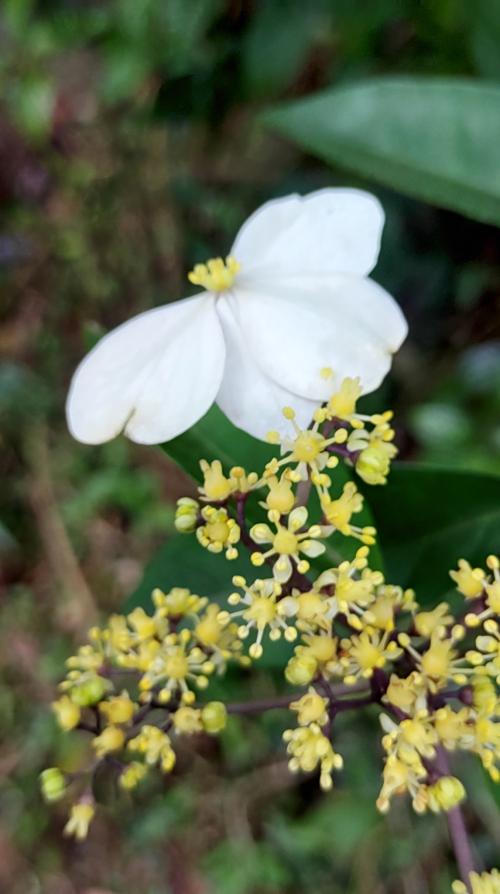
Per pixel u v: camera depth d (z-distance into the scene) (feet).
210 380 0.42
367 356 0.42
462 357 0.76
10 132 0.94
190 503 0.41
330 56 0.74
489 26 0.60
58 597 0.92
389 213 0.74
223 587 0.48
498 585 0.41
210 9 0.73
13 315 0.96
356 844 0.78
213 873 0.84
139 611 0.43
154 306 0.90
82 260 0.92
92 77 0.92
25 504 0.93
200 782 0.85
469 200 0.51
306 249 0.44
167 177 0.86
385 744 0.40
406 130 0.52
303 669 0.40
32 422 0.93
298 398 0.42
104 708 0.42
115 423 0.42
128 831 0.87
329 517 0.40
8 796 0.90
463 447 0.73
